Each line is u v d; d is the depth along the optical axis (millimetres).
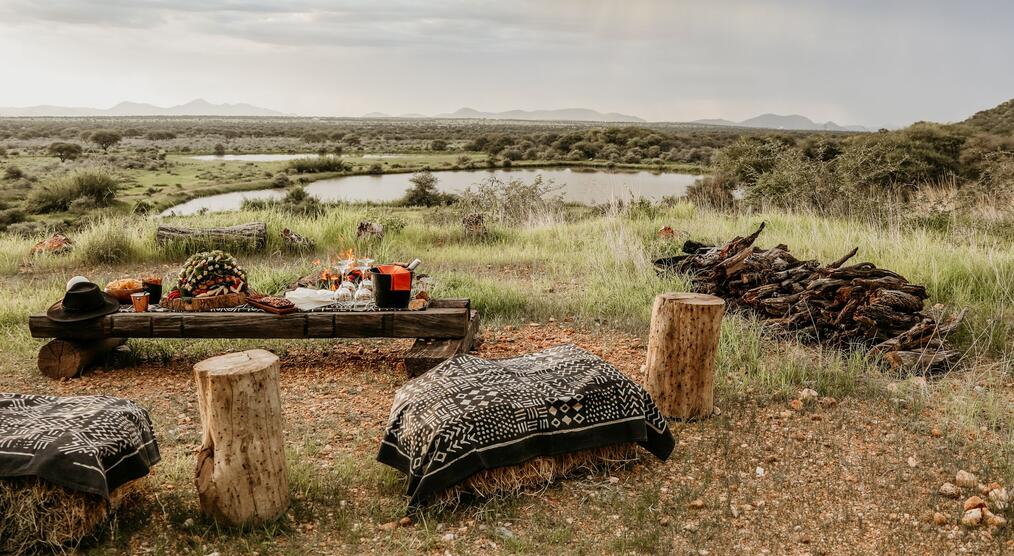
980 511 3734
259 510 3660
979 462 4383
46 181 42969
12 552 3350
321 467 4410
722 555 3498
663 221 14680
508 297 8570
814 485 4180
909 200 14984
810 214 14211
